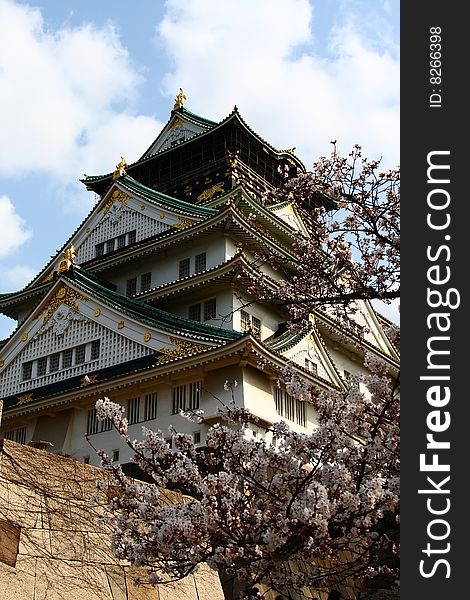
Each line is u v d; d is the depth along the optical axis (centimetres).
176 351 3241
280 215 4331
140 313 3619
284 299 1767
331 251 1691
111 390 3269
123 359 3488
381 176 1645
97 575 1393
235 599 1725
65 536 1372
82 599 1346
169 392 3147
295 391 1290
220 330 3250
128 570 1470
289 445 1251
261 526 1127
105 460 1389
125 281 4334
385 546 1372
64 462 1440
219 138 5019
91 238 4769
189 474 1279
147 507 1197
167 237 4056
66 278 3909
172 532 1104
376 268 1636
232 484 1227
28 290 4556
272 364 2959
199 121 5428
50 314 3912
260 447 1259
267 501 1211
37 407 3456
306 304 1766
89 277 4125
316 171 1691
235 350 2891
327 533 1063
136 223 4569
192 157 5134
